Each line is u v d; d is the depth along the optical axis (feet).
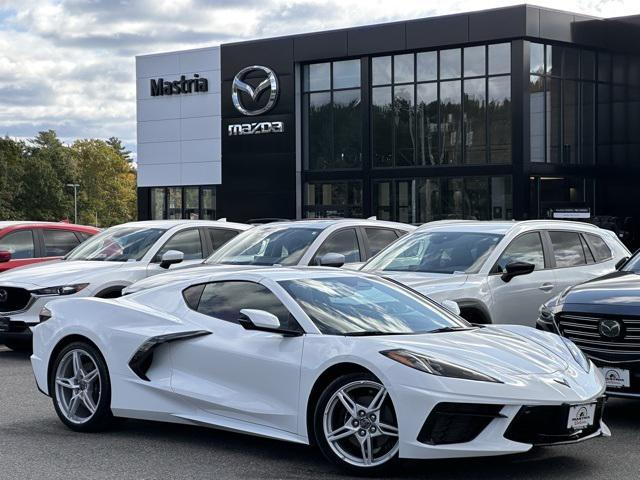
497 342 20.85
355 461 19.34
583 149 118.42
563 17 114.01
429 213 119.34
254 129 133.28
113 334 23.34
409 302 23.08
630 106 121.29
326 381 20.01
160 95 143.84
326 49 125.70
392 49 119.75
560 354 21.08
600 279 28.14
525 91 111.96
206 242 43.75
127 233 43.32
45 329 24.85
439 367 18.67
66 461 20.97
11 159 402.31
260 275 22.53
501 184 113.70
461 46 116.26
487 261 33.06
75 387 24.09
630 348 24.20
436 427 18.31
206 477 19.53
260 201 133.39
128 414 23.16
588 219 116.67
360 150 125.08
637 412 27.17
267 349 20.94
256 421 20.97
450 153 117.60
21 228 47.62
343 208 126.82
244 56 134.21
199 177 140.36
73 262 41.04
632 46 120.67
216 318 22.44
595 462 20.79
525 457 21.18
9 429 24.49
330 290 22.34
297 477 19.47
